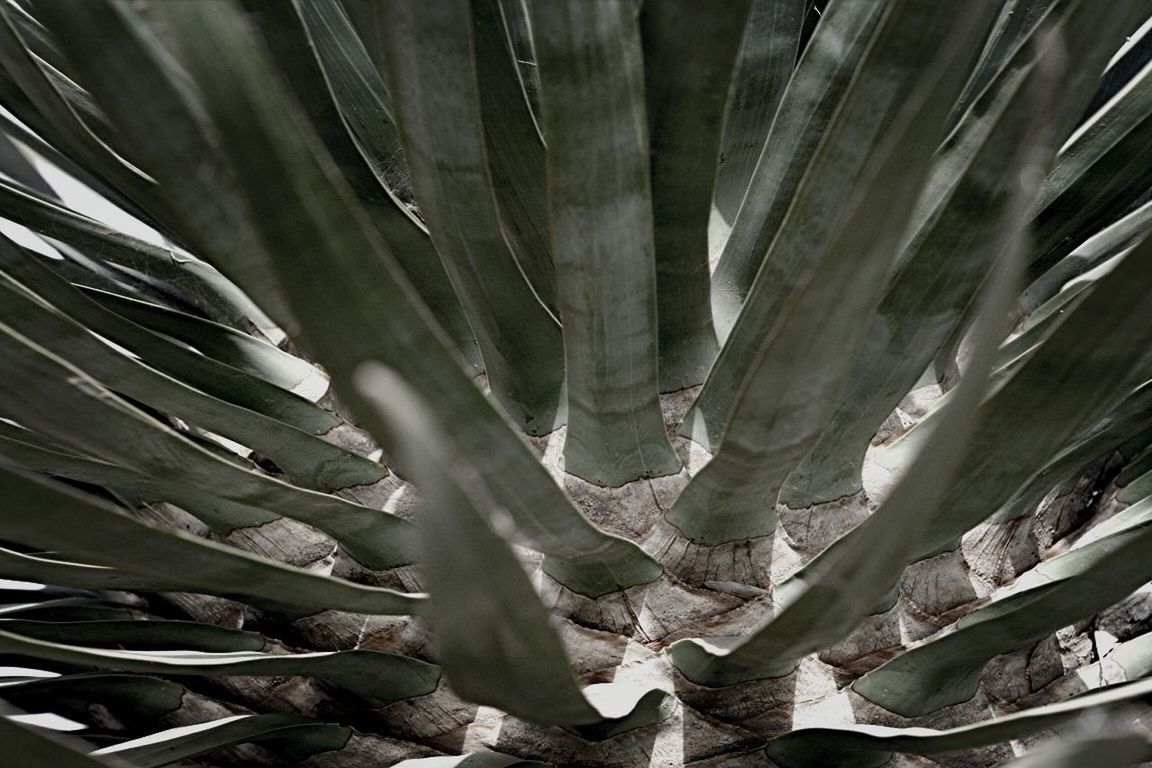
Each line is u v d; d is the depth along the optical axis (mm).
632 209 710
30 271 878
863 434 896
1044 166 544
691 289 957
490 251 820
